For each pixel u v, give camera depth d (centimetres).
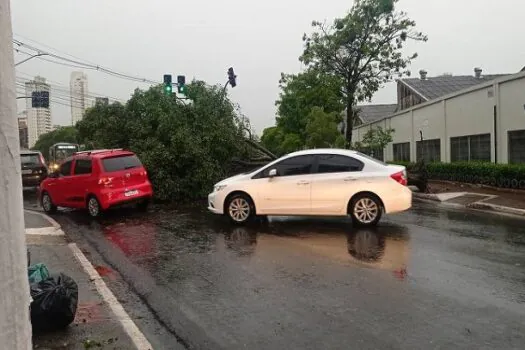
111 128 1748
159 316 523
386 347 428
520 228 1001
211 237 955
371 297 563
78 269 723
